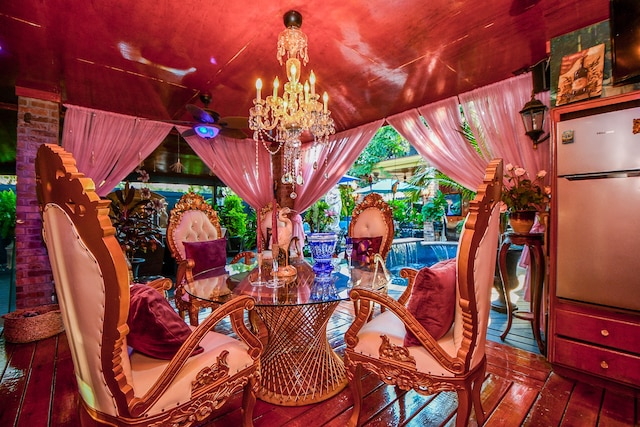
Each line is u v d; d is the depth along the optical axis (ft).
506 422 5.18
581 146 6.46
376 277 6.70
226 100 11.37
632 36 5.86
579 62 6.84
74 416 5.41
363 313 5.00
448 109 11.02
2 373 6.85
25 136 9.82
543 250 7.75
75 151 11.20
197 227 9.50
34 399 5.90
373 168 27.48
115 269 3.14
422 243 18.26
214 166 15.46
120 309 3.23
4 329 8.50
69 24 6.65
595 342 6.28
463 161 10.61
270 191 17.16
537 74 8.35
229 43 7.51
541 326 8.57
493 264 4.66
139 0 5.92
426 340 4.42
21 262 9.56
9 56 8.00
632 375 5.83
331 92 10.66
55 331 8.87
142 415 3.59
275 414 5.55
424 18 6.57
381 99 11.32
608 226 6.09
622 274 5.90
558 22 6.72
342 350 7.97
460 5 6.19
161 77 9.33
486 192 4.15
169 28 6.86
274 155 17.69
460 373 4.26
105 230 3.08
